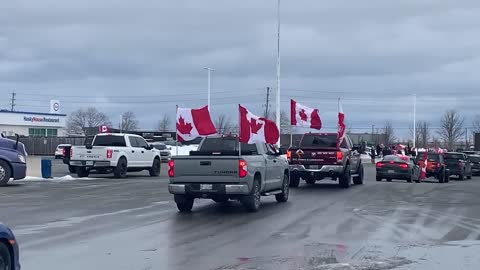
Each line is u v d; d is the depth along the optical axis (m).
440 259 9.66
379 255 9.95
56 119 86.38
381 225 13.52
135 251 10.24
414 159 33.62
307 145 25.53
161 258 9.63
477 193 23.45
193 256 9.80
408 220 14.45
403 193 22.67
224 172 15.35
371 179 34.94
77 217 14.73
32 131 83.38
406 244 11.04
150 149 32.47
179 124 18.59
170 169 15.77
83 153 29.36
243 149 17.67
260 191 16.48
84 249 10.42
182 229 12.79
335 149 24.31
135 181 27.95
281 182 18.44
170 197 20.03
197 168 15.51
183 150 56.56
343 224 13.64
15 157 24.19
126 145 30.53
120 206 17.25
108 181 27.81
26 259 9.53
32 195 20.50
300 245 10.85
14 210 16.11
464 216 15.38
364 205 17.89
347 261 9.42
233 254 9.98
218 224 13.59
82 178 29.55
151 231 12.48
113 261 9.40
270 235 12.00
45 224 13.48
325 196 21.02
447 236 12.01
